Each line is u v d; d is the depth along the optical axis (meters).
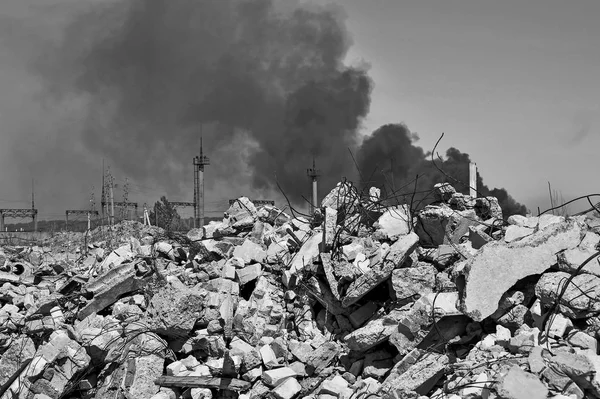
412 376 8.05
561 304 8.06
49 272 14.67
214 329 10.66
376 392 8.53
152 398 9.83
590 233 9.10
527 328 8.25
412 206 11.49
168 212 26.75
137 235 18.34
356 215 12.23
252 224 13.92
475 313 8.33
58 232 25.09
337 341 10.16
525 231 9.35
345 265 10.31
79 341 10.75
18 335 11.46
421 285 9.70
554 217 10.12
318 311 10.82
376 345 9.55
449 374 8.09
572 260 8.36
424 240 11.19
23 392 10.36
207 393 9.68
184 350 10.57
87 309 11.66
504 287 8.45
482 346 8.30
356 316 10.08
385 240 11.34
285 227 13.37
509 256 8.55
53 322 11.36
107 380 10.48
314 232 12.30
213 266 12.20
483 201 11.36
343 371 9.60
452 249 10.09
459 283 8.75
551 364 7.29
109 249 15.41
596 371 7.03
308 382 9.62
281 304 11.08
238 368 9.76
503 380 6.98
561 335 7.87
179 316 10.33
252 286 11.80
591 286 8.02
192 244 13.07
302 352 9.88
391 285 9.96
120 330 10.89
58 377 10.45
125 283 11.93
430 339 8.95
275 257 12.12
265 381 9.55
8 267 15.23
